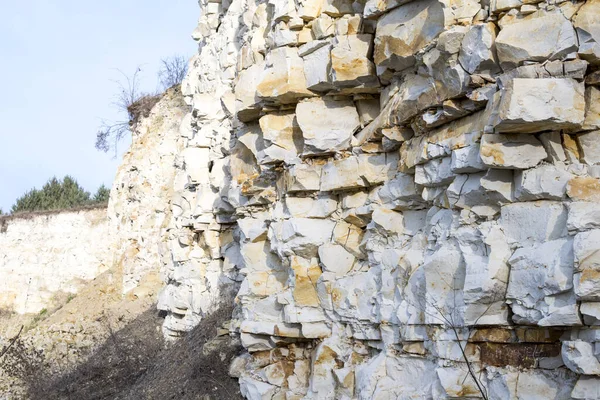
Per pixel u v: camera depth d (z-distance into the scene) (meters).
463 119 5.93
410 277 6.48
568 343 4.95
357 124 7.73
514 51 5.30
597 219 4.88
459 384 5.69
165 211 20.73
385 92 7.29
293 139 8.34
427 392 6.06
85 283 29.77
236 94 9.23
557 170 5.23
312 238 7.82
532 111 5.03
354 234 7.71
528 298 5.19
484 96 5.57
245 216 9.67
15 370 13.98
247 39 9.74
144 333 15.29
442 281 5.96
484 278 5.42
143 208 21.42
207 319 11.38
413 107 6.49
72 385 12.75
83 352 16.31
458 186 5.88
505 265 5.40
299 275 7.92
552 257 5.02
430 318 5.99
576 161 5.28
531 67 5.22
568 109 5.07
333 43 7.45
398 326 6.63
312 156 7.96
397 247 7.01
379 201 7.27
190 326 13.23
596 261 4.71
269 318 8.62
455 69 5.79
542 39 5.20
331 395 7.51
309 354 8.29
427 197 6.51
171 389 10.01
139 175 22.06
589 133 5.24
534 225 5.29
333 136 7.73
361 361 7.31
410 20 6.43
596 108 5.21
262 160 8.53
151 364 12.62
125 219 22.08
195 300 13.11
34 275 30.69
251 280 8.90
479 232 5.69
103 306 20.66
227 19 13.13
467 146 5.75
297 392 8.12
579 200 5.04
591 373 4.80
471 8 5.82
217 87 13.34
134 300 19.86
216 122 13.11
